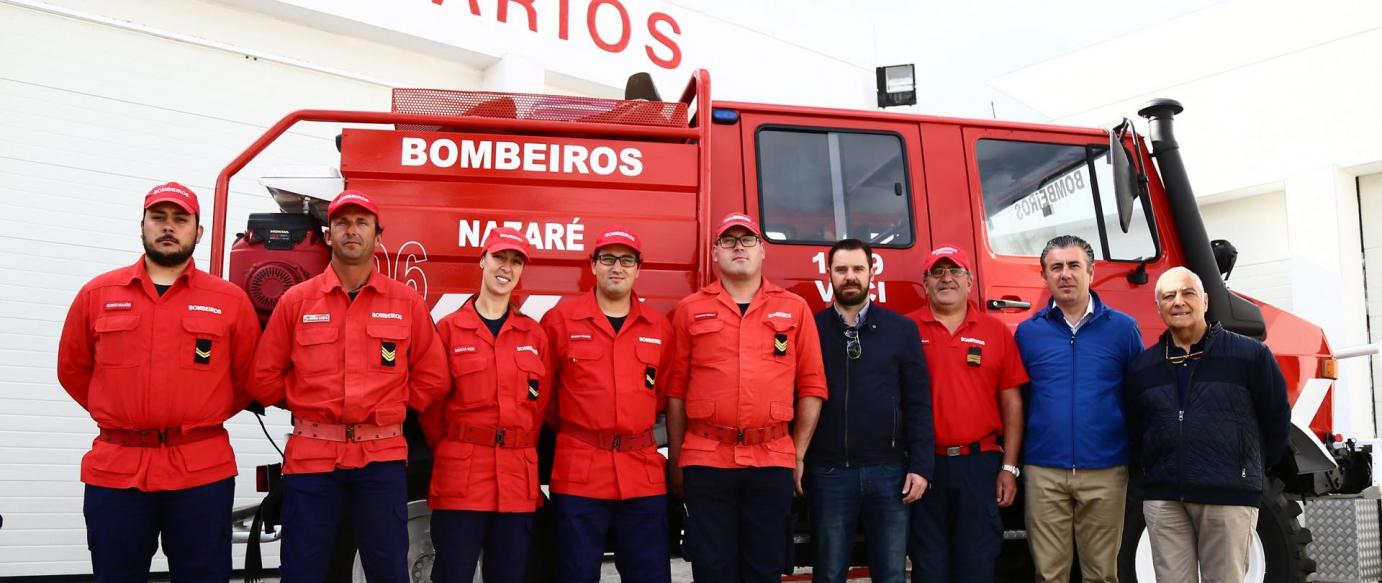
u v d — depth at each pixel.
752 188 4.09
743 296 3.54
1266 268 11.79
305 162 7.07
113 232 6.31
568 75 8.19
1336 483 4.41
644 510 3.40
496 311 3.42
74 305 3.12
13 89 6.02
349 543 3.65
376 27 7.23
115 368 3.01
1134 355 3.70
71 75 6.21
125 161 6.37
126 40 6.42
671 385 3.51
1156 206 4.52
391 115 3.73
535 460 3.41
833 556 3.51
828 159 4.21
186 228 3.10
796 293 4.02
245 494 6.73
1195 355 3.38
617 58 8.48
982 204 4.30
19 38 6.05
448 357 3.36
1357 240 11.02
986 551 3.58
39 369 6.05
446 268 3.69
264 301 3.47
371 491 3.18
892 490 3.52
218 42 6.74
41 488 6.04
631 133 3.87
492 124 3.77
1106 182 4.50
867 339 3.59
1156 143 4.55
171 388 3.04
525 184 3.79
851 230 4.15
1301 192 11.13
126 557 3.02
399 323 3.25
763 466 3.33
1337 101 10.91
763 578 3.33
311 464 3.10
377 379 3.17
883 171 4.25
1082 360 3.68
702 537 3.34
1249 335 4.50
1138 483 3.96
